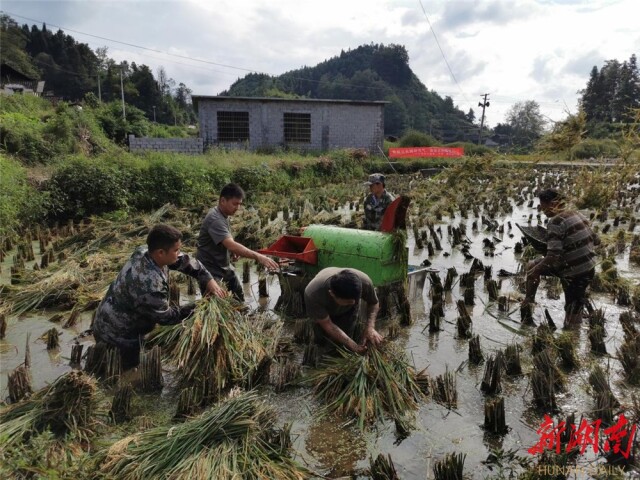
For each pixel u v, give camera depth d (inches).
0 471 117.4
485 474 135.8
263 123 1088.2
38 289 272.4
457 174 744.3
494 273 341.1
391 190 821.9
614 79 2121.1
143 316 187.2
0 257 364.2
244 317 206.8
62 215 518.9
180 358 176.7
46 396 147.8
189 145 930.1
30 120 903.7
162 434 135.8
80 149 822.5
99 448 140.7
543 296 289.9
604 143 1012.5
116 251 366.9
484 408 167.2
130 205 565.0
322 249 259.1
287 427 145.2
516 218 567.5
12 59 3321.9
